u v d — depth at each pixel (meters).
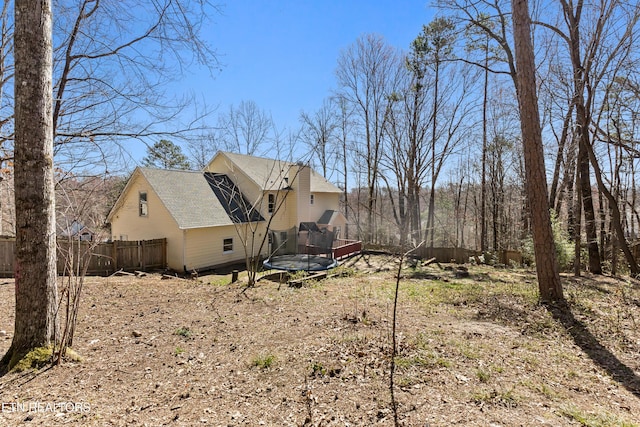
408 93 20.92
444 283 9.78
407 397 3.24
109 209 16.39
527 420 2.85
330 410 3.02
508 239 23.75
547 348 4.61
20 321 3.79
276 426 2.78
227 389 3.42
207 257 15.43
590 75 10.56
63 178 5.16
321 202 23.80
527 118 6.89
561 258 12.52
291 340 4.81
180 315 6.10
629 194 19.81
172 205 14.77
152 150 7.80
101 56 7.05
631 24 9.22
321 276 11.14
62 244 9.45
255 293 8.25
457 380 3.60
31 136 3.62
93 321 5.55
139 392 3.33
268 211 18.78
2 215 12.71
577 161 11.70
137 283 9.57
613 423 2.81
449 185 29.78
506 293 7.88
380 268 14.37
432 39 18.86
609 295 7.56
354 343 4.64
